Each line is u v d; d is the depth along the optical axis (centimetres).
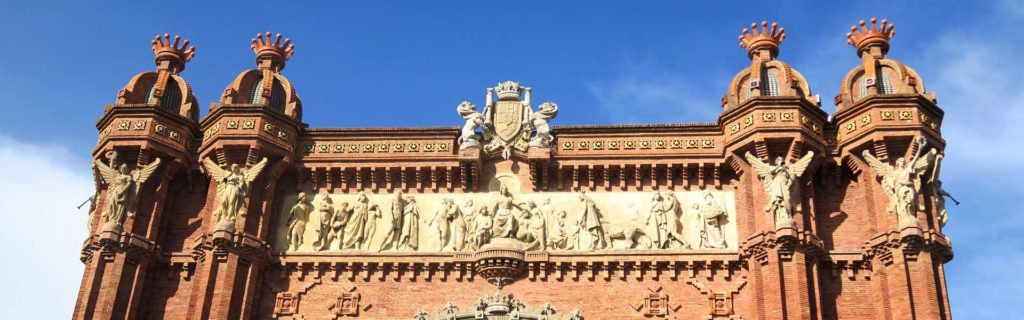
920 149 4516
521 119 4950
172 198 4844
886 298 4341
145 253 4594
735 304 4472
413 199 4809
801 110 4672
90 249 4594
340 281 4631
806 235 4412
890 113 4606
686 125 4828
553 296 4541
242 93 4969
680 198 4750
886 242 4397
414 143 4894
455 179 4847
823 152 4662
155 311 4584
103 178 4772
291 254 4659
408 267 4628
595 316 4491
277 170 4784
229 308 4416
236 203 4612
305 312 4562
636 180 4791
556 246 4647
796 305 4275
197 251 4588
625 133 4850
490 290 4569
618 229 4672
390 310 4553
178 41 5194
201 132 4941
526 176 4841
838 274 4475
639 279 4559
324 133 4912
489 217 4703
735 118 4741
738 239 4606
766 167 4575
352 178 4875
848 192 4688
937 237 4362
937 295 4275
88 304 4434
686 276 4556
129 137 4759
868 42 4941
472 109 4947
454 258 4622
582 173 4816
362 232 4728
